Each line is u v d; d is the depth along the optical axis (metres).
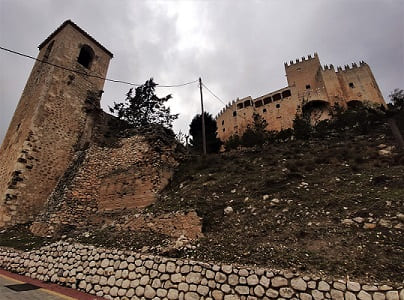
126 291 5.98
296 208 7.70
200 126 26.03
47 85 17.58
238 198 9.44
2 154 17.53
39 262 7.89
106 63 23.20
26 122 16.69
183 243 6.98
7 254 8.87
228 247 6.37
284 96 41.94
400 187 7.59
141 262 6.29
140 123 26.17
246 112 43.16
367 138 13.97
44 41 22.12
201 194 10.39
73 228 11.46
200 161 14.62
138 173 12.67
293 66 43.72
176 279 5.62
